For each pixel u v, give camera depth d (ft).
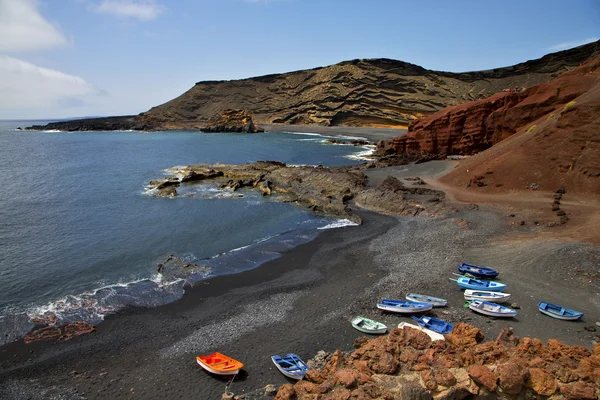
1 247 127.03
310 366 66.90
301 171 225.15
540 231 122.52
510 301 86.38
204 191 206.39
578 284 90.53
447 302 87.45
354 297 92.38
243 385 64.49
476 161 210.18
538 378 53.31
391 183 197.88
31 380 66.95
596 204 138.10
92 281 104.53
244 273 109.50
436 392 54.65
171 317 86.99
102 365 70.85
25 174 256.52
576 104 172.55
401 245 124.36
